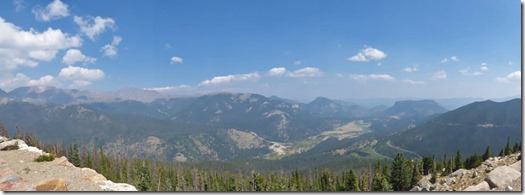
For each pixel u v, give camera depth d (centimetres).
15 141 4134
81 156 13750
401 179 9375
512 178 2497
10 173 2988
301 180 15100
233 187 14300
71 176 3041
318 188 13425
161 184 14050
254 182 13562
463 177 3519
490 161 3741
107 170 13425
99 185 2898
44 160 3541
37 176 2944
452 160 10788
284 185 13475
